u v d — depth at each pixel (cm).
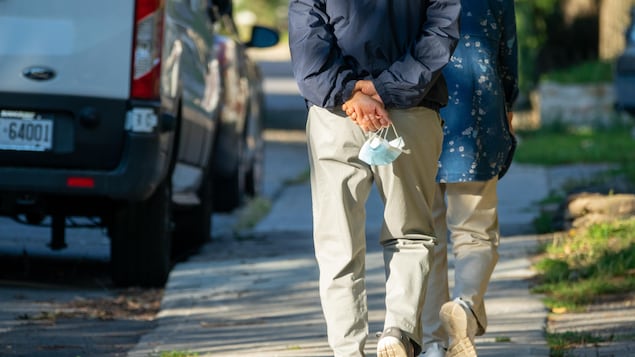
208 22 2523
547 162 3762
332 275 1145
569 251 2083
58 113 1869
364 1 1116
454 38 1120
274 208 3262
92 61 1869
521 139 4650
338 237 1145
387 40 1120
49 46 1869
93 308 1853
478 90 1282
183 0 2200
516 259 2088
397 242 1168
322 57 1104
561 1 5625
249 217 3020
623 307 1666
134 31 1877
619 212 2298
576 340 1473
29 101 1859
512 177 3444
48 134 1866
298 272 2089
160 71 1891
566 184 3147
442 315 1211
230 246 2470
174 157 2059
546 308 1700
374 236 2494
